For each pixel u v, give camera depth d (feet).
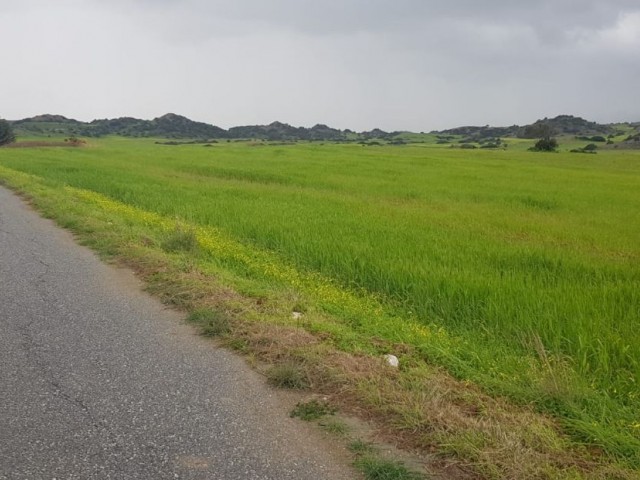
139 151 207.62
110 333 19.02
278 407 14.03
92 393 14.53
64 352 17.26
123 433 12.60
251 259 31.04
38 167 106.32
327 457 11.88
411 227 43.62
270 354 16.97
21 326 19.52
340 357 16.29
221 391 14.83
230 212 48.47
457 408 13.57
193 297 22.36
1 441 12.15
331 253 31.32
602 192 88.12
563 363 16.47
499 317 21.01
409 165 148.05
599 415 13.80
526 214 59.06
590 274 29.25
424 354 17.46
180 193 65.05
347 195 71.87
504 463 11.25
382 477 11.06
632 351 17.44
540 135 510.58
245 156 175.42
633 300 22.86
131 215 46.34
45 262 29.32
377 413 13.55
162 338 18.66
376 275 27.14
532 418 13.23
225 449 12.07
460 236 40.47
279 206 53.78
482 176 118.42
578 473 11.05
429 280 25.18
